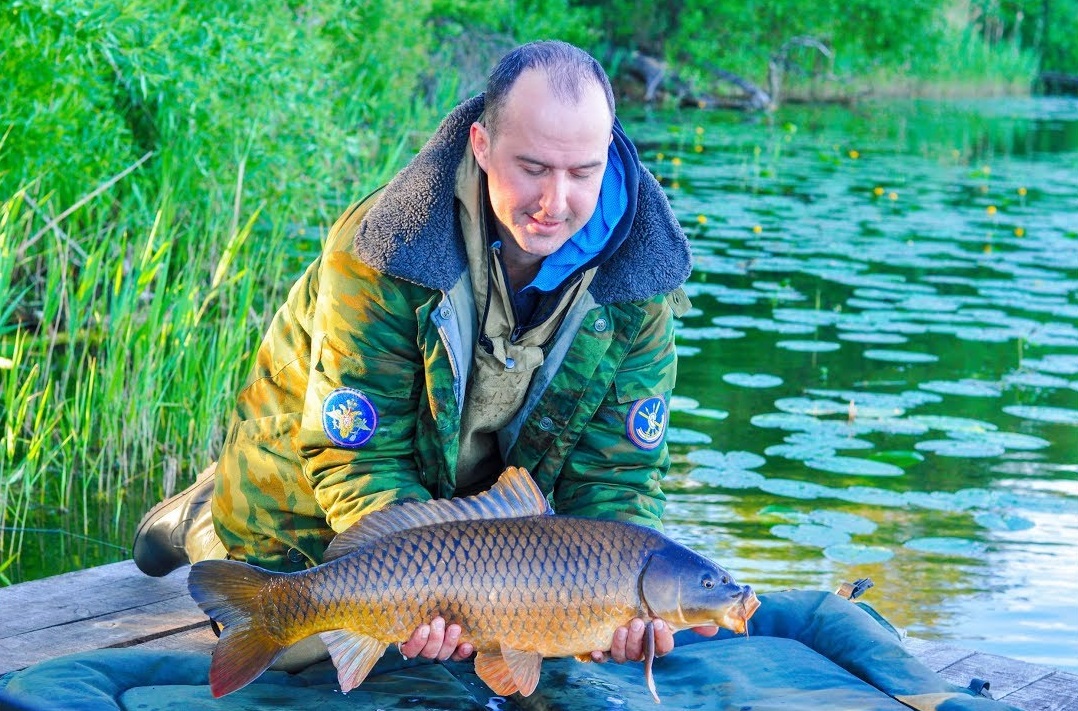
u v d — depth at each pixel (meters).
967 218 12.20
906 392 6.47
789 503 4.94
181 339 5.35
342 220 2.68
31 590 3.46
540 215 2.38
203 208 7.56
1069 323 8.08
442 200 2.50
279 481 2.82
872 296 8.66
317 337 2.63
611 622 2.34
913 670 2.77
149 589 3.50
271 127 7.88
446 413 2.61
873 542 4.57
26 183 6.05
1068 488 5.22
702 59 23.17
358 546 2.40
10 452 4.59
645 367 2.76
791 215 11.88
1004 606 4.05
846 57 26.05
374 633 2.36
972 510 4.94
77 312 5.19
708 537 4.56
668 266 2.65
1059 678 3.12
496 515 2.42
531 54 2.35
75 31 6.32
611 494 2.78
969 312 8.28
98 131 6.63
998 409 6.28
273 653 2.37
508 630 2.35
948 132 20.48
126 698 2.59
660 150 16.19
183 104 7.21
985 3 32.47
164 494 4.94
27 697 2.50
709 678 2.78
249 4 8.14
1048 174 15.78
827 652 2.93
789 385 6.55
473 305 2.59
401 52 13.39
